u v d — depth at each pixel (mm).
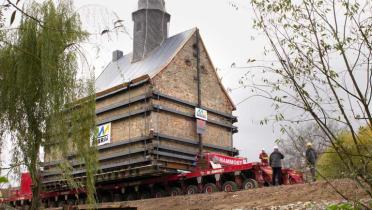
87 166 9719
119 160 19188
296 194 11891
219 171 16516
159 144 18203
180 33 22906
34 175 9344
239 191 14164
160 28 24375
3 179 3664
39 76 9602
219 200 13617
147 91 18703
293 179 16781
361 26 3738
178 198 15164
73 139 9766
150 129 18109
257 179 15703
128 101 19234
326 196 10719
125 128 19344
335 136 3680
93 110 9961
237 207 11992
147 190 20031
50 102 9344
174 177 18000
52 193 22125
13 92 9539
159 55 22453
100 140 20172
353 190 10117
